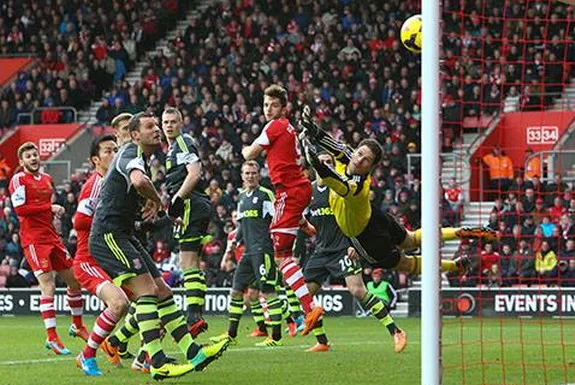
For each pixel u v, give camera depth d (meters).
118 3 82.44
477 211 55.53
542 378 23.91
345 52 71.19
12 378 23.84
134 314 25.39
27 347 33.97
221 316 54.44
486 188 58.16
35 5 83.19
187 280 30.42
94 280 24.28
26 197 31.48
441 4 19.66
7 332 42.09
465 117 62.91
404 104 66.31
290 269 29.88
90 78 78.31
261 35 74.75
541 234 49.88
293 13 76.38
